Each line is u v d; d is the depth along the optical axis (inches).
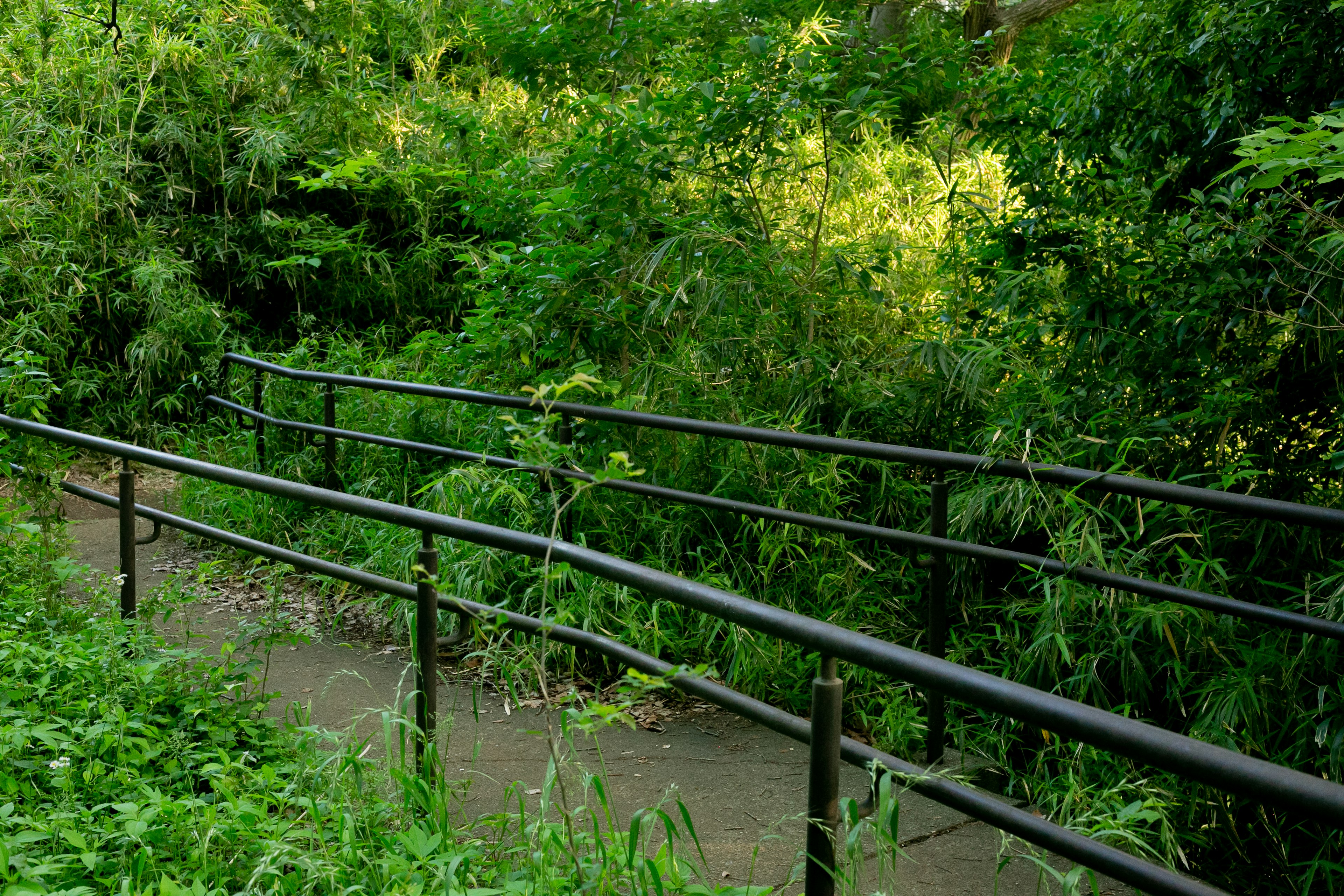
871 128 283.1
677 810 106.7
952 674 54.8
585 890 75.3
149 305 312.8
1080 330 145.9
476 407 228.1
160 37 339.9
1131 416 146.0
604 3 215.0
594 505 172.2
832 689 63.4
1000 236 161.9
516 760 116.4
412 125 350.0
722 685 144.6
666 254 173.3
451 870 74.0
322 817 86.6
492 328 203.6
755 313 190.4
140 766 99.9
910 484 173.9
